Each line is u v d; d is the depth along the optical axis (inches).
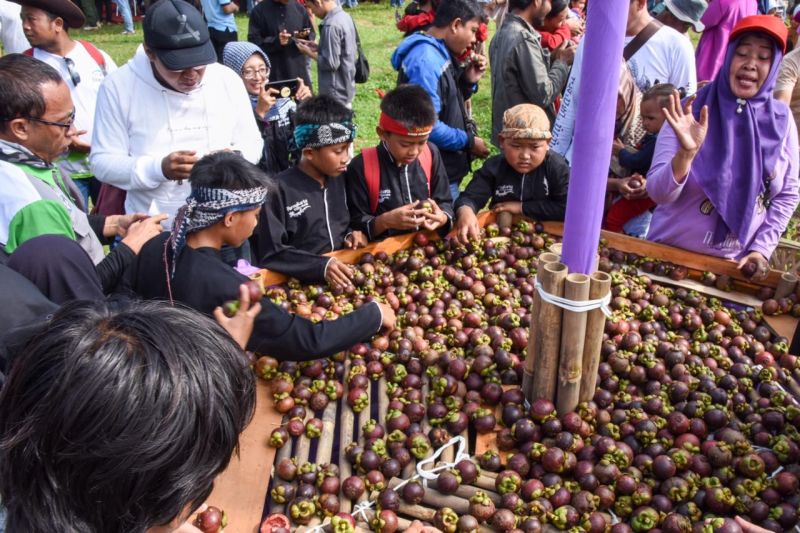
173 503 41.7
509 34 212.7
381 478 96.3
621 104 178.4
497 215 168.6
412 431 104.5
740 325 134.7
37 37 184.7
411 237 159.8
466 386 114.3
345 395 115.9
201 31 142.9
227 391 43.1
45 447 38.6
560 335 98.1
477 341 120.2
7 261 88.7
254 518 90.7
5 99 101.0
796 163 145.6
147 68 154.3
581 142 86.7
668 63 182.2
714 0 235.8
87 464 38.4
